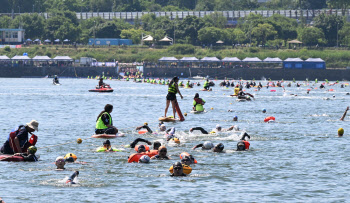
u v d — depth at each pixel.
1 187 48.81
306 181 51.81
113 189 48.44
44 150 70.12
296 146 73.88
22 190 47.81
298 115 124.81
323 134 87.38
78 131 92.19
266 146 73.94
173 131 81.75
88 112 134.88
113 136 82.75
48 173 55.09
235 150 70.06
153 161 62.03
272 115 124.25
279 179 52.75
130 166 59.03
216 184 50.66
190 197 45.78
